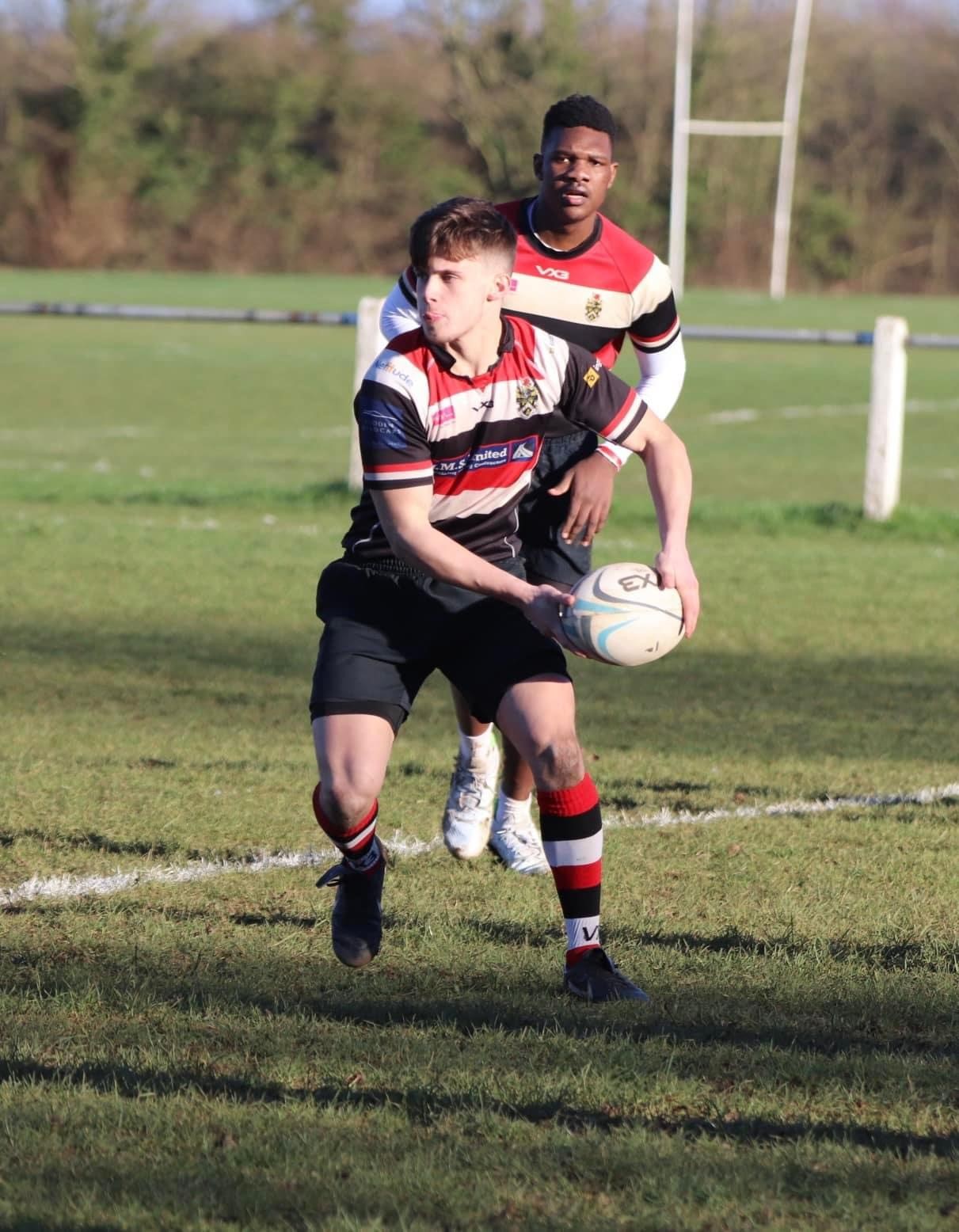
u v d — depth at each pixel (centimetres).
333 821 1329
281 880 1688
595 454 1695
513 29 19575
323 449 6519
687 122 18575
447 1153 1047
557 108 1720
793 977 1406
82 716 2425
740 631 3247
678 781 2133
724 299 17088
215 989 1355
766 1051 1230
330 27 19400
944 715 2584
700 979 1402
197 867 1727
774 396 9019
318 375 9581
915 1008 1334
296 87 18962
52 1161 1034
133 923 1534
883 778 2173
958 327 13138
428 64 19912
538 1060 1205
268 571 3731
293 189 19038
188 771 2117
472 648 1360
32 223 18025
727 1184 1010
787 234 19538
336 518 4544
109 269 18262
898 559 4081
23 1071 1177
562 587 1773
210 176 18838
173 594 3462
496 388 1306
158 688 2639
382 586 1366
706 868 1755
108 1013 1294
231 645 3008
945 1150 1068
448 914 1584
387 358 1297
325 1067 1188
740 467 6200
